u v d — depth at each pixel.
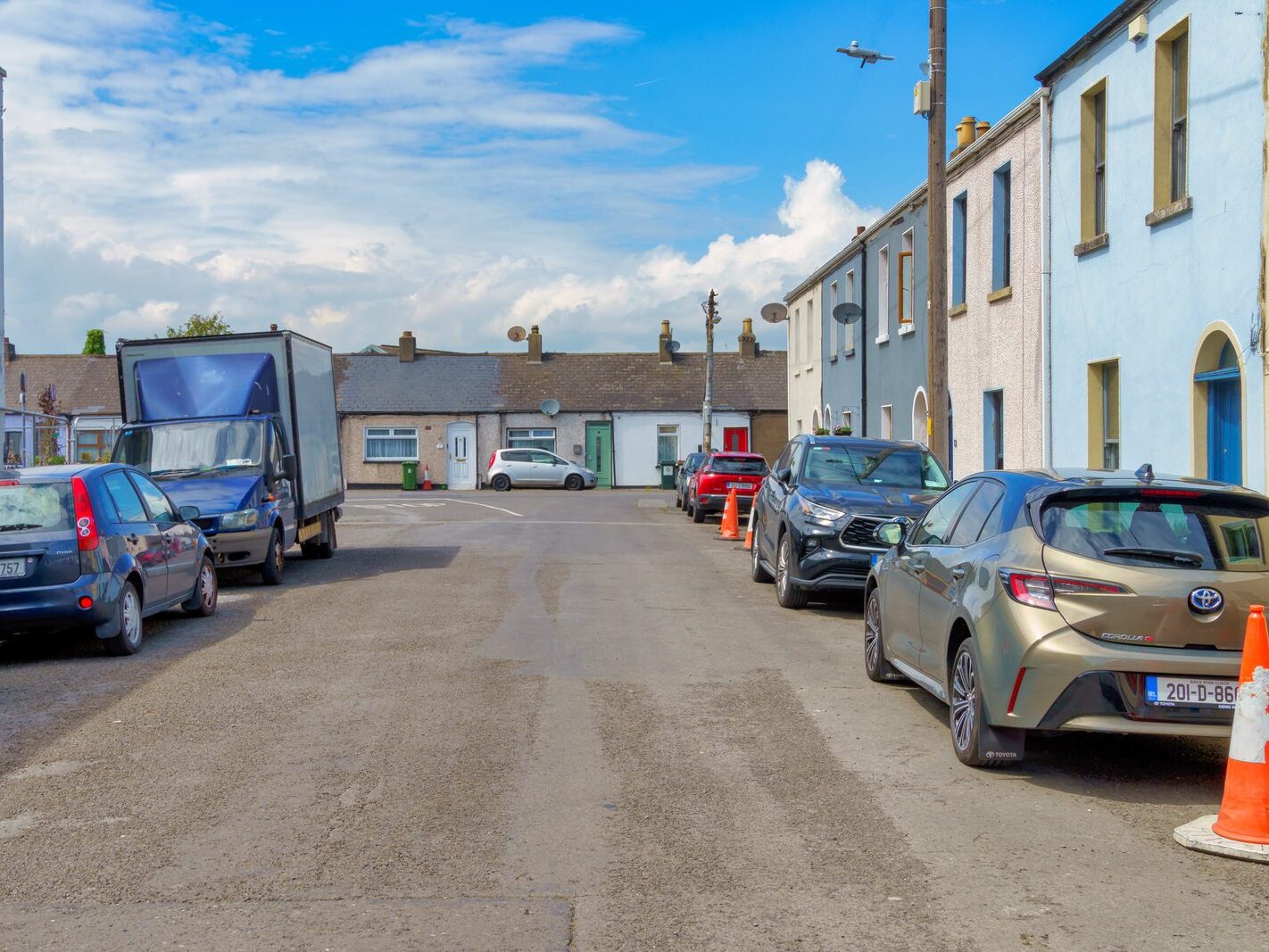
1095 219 15.56
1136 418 14.19
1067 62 15.86
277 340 16.53
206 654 9.86
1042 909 4.39
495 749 6.69
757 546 14.88
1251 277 11.66
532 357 52.22
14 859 4.96
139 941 4.11
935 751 6.69
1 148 19.64
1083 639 5.76
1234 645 5.71
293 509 16.14
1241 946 4.05
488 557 18.44
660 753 6.61
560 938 4.12
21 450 24.73
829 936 4.14
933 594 7.11
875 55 16.94
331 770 6.27
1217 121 12.27
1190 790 6.00
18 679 8.87
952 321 21.02
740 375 51.81
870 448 13.66
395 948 4.04
